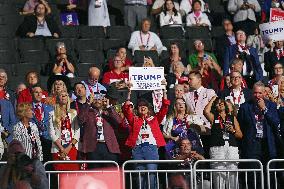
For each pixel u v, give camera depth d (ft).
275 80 146.20
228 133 131.03
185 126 132.77
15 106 137.90
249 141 131.64
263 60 163.22
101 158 128.88
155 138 129.08
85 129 128.88
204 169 125.59
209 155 132.57
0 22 158.92
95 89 140.15
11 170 113.80
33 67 155.33
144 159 128.57
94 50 160.86
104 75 147.02
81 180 122.83
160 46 159.74
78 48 160.45
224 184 127.24
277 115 131.75
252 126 131.54
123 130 130.31
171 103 139.03
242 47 154.40
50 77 145.07
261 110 131.75
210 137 131.85
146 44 159.12
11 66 155.12
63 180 122.52
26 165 113.39
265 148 131.54
